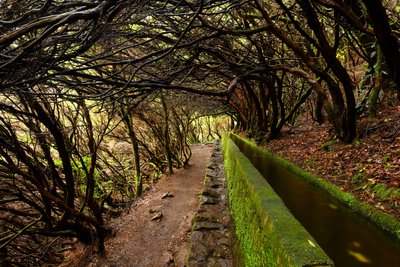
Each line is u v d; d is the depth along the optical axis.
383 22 4.30
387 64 4.88
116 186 11.73
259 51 8.19
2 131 5.49
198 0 5.11
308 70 10.23
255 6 6.02
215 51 6.41
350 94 5.64
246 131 15.97
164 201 9.30
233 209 5.40
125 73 6.46
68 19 2.96
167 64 7.03
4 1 3.92
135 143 11.02
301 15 7.61
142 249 6.61
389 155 4.48
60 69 4.70
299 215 3.76
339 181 4.64
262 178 3.61
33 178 5.30
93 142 6.93
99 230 6.41
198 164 14.27
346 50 12.35
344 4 5.96
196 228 5.75
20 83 3.66
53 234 6.14
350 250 2.88
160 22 6.02
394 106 6.63
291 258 1.75
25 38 4.36
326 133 7.93
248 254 3.27
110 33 4.55
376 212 3.32
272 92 9.72
